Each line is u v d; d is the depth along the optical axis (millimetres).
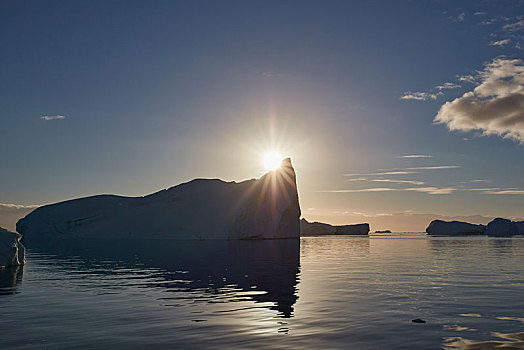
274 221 52969
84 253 27484
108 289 11156
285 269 16062
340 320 7242
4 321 7355
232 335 6316
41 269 16859
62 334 6453
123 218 54875
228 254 25406
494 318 7355
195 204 54594
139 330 6660
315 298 9430
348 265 17641
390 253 26141
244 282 12266
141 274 14719
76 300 9492
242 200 52844
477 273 14359
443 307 8344
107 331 6609
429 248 32594
